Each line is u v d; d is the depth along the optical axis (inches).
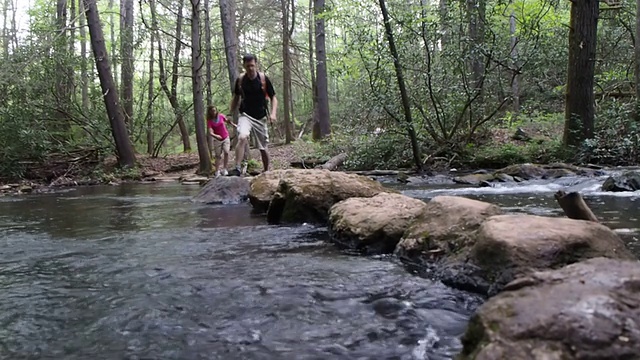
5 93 537.6
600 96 549.6
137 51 852.0
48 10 742.5
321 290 96.6
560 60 434.0
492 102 469.7
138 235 163.0
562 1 558.9
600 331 49.6
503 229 93.5
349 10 416.5
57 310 88.1
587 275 62.0
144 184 467.5
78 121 594.6
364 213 143.2
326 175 194.2
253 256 128.0
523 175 328.5
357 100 502.3
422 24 398.0
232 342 72.9
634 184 242.2
